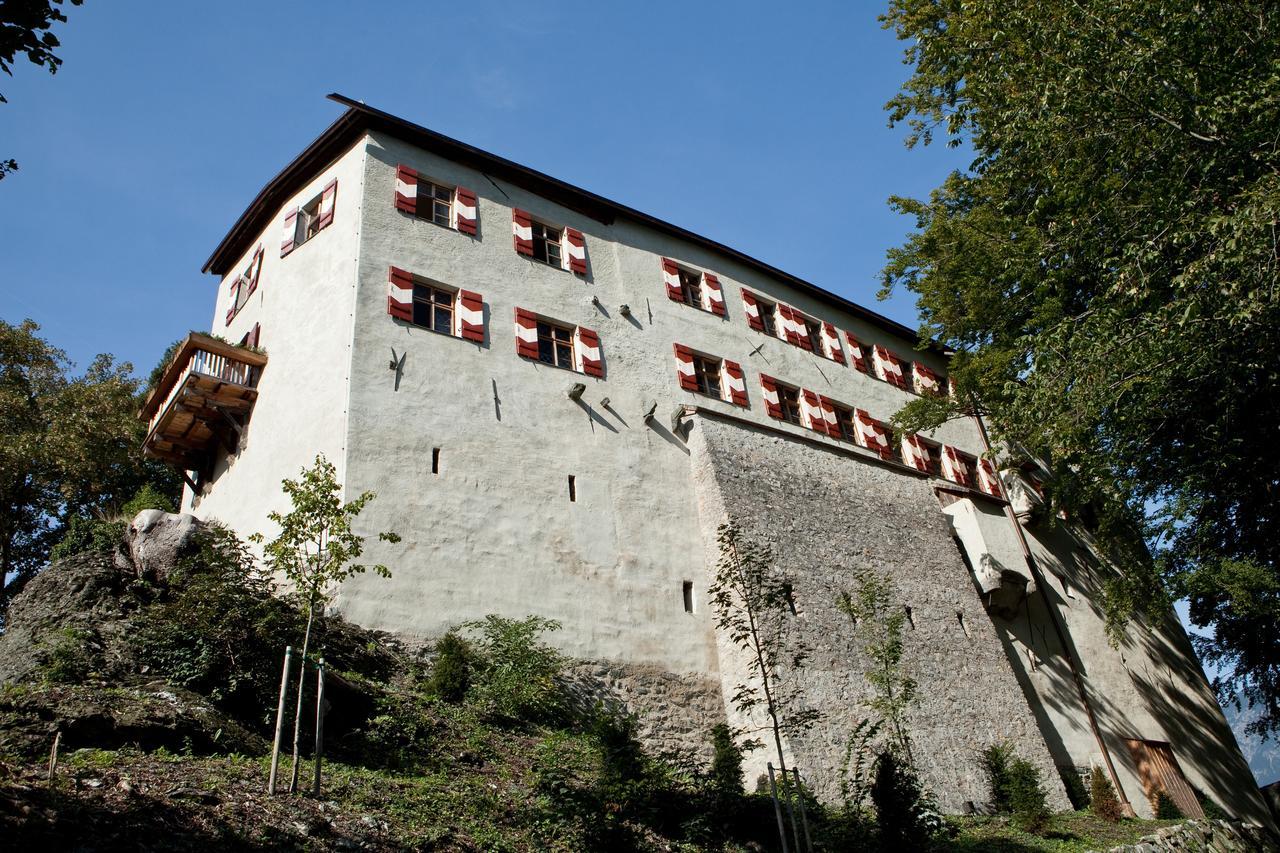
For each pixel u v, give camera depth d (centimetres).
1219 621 2530
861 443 2791
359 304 1933
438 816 1034
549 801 1145
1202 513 1903
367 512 1681
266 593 1361
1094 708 2583
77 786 833
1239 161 1482
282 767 1043
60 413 2497
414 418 1855
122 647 1212
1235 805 2797
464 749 1291
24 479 2484
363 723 1265
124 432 2566
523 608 1766
